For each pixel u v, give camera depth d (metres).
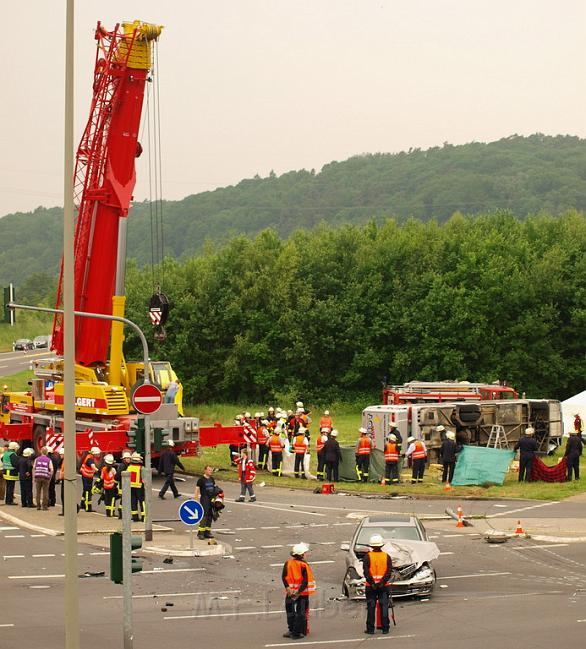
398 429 42.38
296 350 76.62
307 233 93.25
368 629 18.67
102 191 37.84
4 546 27.67
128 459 31.77
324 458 39.56
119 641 18.06
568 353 76.38
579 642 17.33
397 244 80.56
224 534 29.33
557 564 25.09
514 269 75.69
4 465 34.66
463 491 36.66
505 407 45.62
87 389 38.41
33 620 19.70
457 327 75.19
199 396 78.69
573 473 41.03
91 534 29.27
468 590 22.30
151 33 37.47
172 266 80.94
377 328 76.81
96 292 38.62
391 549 22.00
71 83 15.98
